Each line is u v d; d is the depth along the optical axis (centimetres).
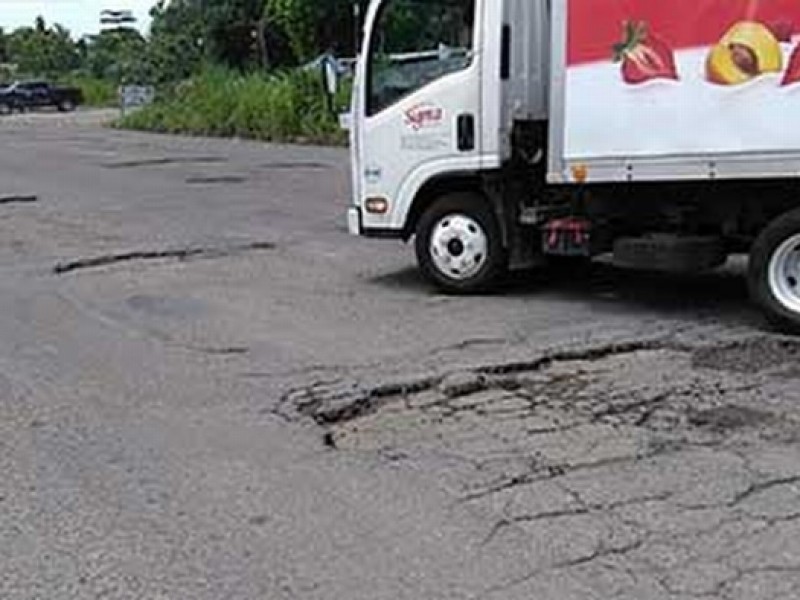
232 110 3828
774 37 819
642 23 863
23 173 2395
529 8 959
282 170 2352
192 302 1012
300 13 4203
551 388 721
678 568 458
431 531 501
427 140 1002
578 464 579
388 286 1067
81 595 448
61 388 745
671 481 552
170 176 2264
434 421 660
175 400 711
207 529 509
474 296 1010
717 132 847
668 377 737
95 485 566
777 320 850
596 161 895
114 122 4722
